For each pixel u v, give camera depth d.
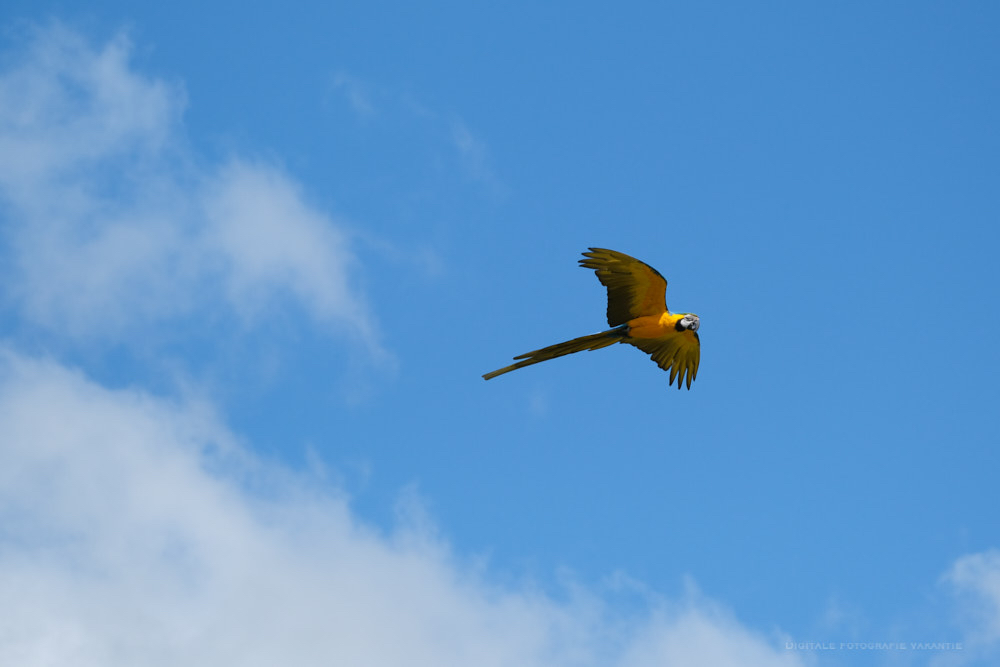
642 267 22.41
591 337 23.17
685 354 24.61
